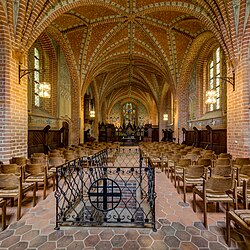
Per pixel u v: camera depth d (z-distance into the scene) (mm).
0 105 5238
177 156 6500
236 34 6344
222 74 9914
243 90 6160
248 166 4102
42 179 4680
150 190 3924
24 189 3938
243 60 6188
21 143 5902
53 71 11523
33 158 5211
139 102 34344
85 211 4535
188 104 14250
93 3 8344
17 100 5707
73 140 14102
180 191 5266
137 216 4578
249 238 2961
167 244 2838
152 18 10469
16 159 5164
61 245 2814
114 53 14180
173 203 4414
